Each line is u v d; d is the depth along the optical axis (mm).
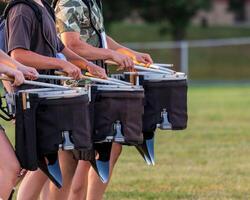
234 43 62031
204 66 62688
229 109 31906
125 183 16312
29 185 11508
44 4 11172
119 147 12242
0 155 9727
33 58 10477
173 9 68188
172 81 11641
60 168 11109
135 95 10742
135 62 12750
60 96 9719
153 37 70375
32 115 9664
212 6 77750
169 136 23500
